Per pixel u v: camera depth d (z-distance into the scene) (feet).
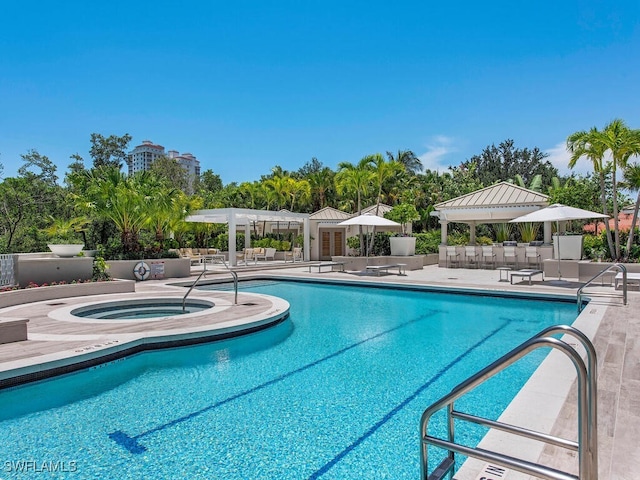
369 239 77.41
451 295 45.06
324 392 18.08
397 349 24.76
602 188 47.11
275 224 107.45
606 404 13.52
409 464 12.23
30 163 90.89
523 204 65.72
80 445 13.60
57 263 40.57
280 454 12.91
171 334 24.08
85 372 20.08
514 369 20.34
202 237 105.70
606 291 39.24
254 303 34.78
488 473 9.79
